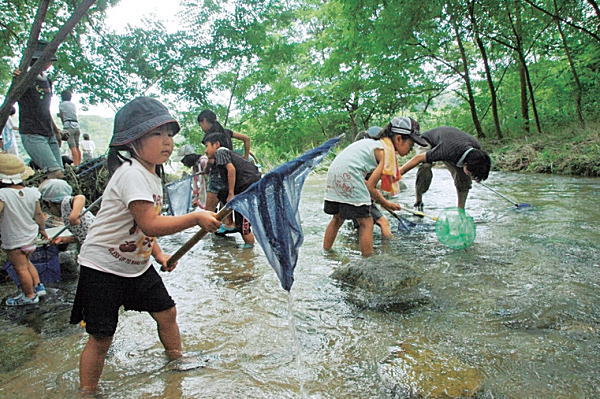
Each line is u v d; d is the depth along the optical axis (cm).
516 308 274
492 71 1558
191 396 201
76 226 391
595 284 305
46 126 549
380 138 437
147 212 210
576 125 1201
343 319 279
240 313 298
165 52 845
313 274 372
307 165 227
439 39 1452
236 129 1738
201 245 512
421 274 349
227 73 1443
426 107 1738
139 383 215
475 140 502
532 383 195
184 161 661
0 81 991
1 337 276
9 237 336
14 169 348
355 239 491
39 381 220
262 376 215
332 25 1828
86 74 795
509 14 1208
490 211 572
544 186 761
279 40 1223
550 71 1475
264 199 219
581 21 1180
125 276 223
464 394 189
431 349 230
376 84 1623
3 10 664
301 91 1850
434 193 760
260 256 450
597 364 208
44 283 393
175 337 244
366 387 200
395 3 1154
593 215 512
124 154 223
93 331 211
